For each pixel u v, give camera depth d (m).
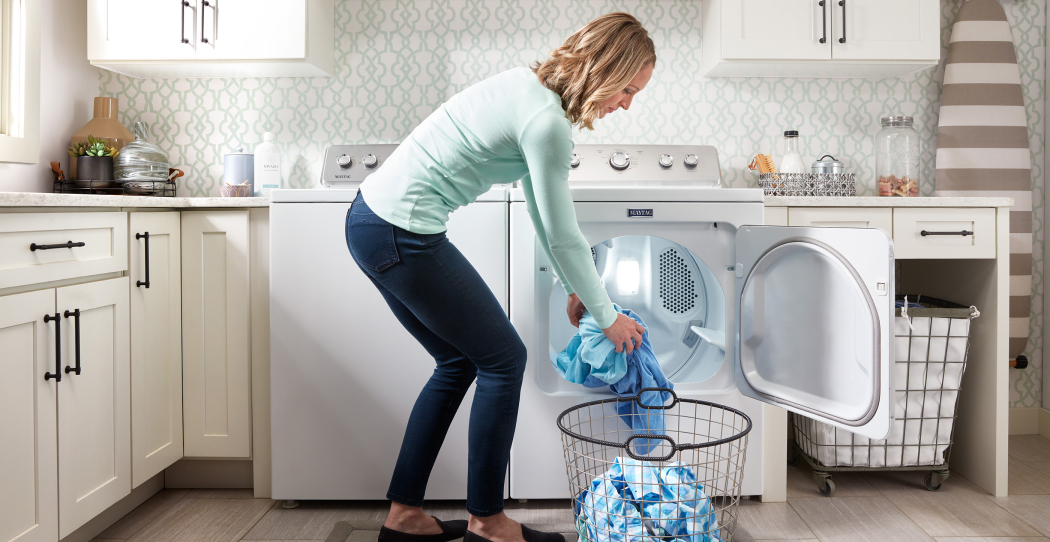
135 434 1.56
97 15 1.98
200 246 1.74
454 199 1.22
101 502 1.44
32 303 1.22
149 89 2.27
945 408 1.79
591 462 1.61
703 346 1.73
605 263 1.70
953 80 2.20
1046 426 2.28
